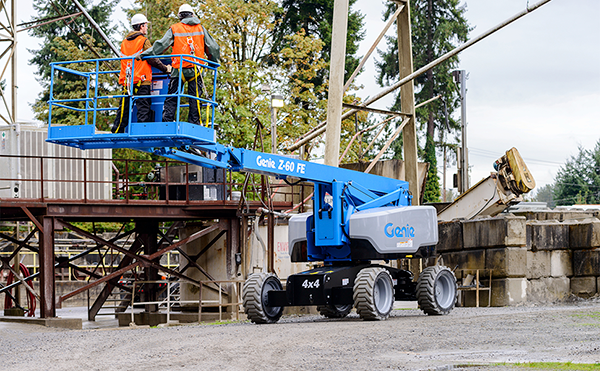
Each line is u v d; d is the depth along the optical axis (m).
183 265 27.06
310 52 47.75
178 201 23.89
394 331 13.53
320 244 16.78
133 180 43.84
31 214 21.81
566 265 23.66
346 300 16.23
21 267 27.16
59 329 20.33
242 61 41.66
